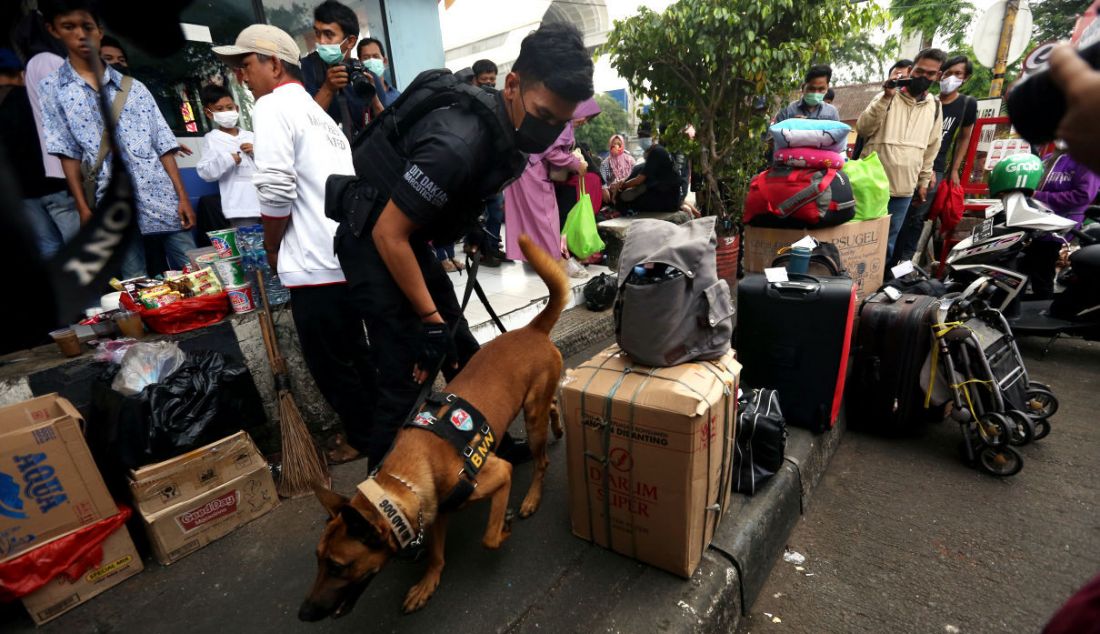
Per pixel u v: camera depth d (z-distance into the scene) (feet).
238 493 7.89
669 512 6.15
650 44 15.62
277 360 8.66
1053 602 6.68
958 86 15.97
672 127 17.19
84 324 8.42
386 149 6.01
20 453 6.17
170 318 8.28
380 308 6.55
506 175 6.22
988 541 7.69
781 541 7.80
